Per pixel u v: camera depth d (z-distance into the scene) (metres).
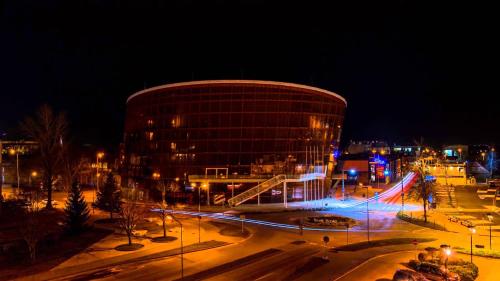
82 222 52.44
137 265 38.19
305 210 73.62
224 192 83.62
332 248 44.94
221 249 44.44
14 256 41.03
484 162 198.00
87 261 39.34
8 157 120.44
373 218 65.50
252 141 86.44
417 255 41.34
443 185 113.12
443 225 59.31
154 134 91.00
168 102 88.88
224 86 85.88
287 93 87.75
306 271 36.38
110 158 138.12
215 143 86.19
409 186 112.94
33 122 77.88
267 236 51.12
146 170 92.31
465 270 35.47
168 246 45.28
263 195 83.69
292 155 89.00
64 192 97.62
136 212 49.94
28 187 101.38
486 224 60.59
